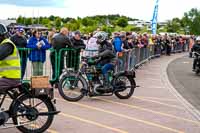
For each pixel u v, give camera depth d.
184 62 27.77
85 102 10.34
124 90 11.09
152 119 8.79
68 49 12.15
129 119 8.64
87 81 10.55
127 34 18.92
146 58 25.11
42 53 12.23
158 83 15.34
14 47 6.48
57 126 7.69
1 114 6.45
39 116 6.89
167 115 9.32
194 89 14.30
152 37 29.59
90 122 8.16
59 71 12.08
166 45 34.47
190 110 10.14
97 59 10.55
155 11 34.22
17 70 6.54
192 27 72.44
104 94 10.82
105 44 10.77
